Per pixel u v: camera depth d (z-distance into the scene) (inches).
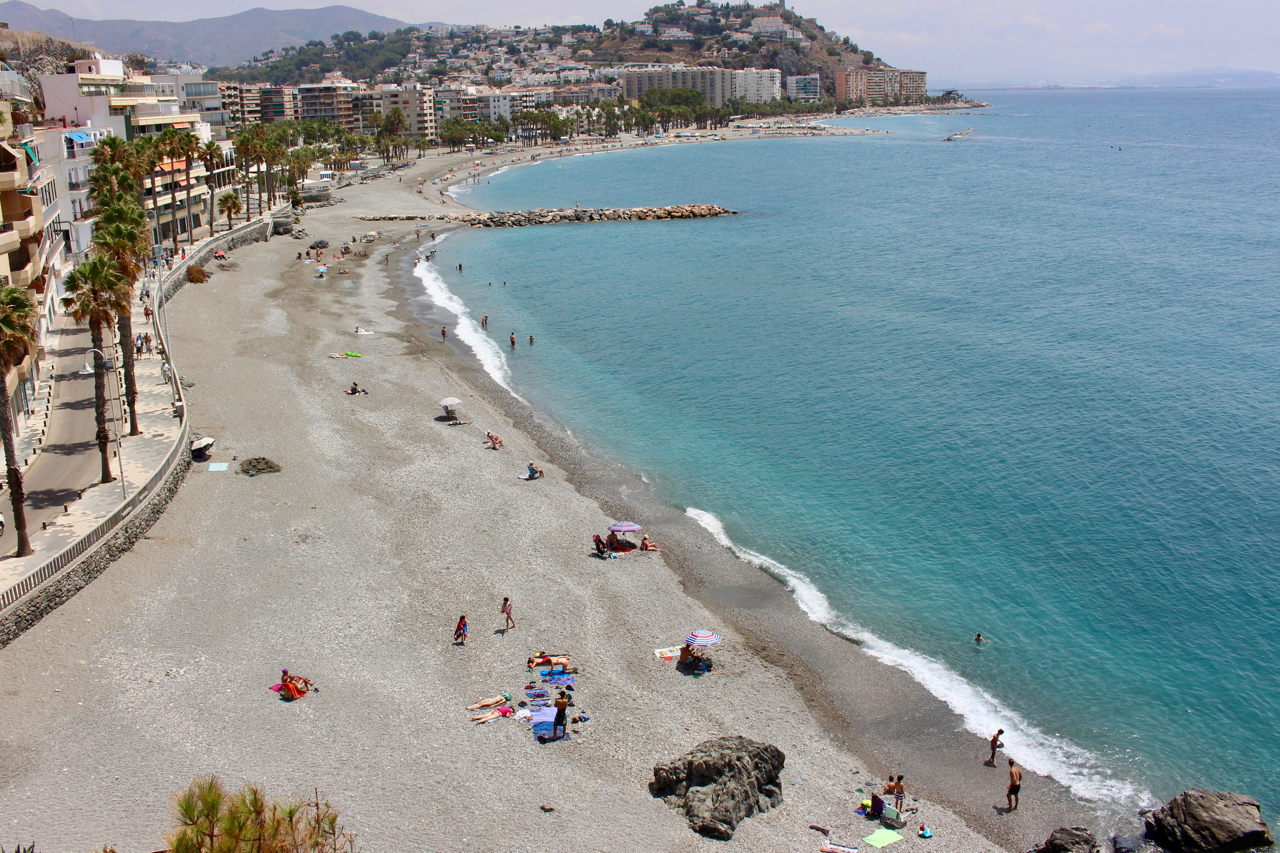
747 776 1254.9
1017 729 1462.8
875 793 1294.3
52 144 3373.5
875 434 2728.8
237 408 2682.1
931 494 2313.0
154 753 1267.2
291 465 2308.1
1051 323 3996.1
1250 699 1526.8
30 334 1585.9
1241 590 1847.9
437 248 5999.0
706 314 4281.5
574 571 1887.3
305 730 1338.6
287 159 7066.9
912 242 6195.9
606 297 4640.8
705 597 1828.2
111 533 1775.3
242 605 1669.5
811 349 3661.4
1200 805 1226.0
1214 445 2581.2
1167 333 3779.5
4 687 1395.2
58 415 2438.5
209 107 7377.0
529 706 1435.8
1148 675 1593.3
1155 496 2274.9
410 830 1146.0
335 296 4355.3
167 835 741.9
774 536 2091.5
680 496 2299.5
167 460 2076.8
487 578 1830.7
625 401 3034.0
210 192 5438.0
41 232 2664.9
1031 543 2055.9
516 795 1229.7
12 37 6569.9
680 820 1202.6
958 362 3437.5
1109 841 1232.2
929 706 1515.7
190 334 3430.1
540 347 3678.6
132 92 5157.5
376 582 1782.7
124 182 3161.9
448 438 2583.7
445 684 1481.3
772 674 1579.7
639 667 1569.9
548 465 2463.1
